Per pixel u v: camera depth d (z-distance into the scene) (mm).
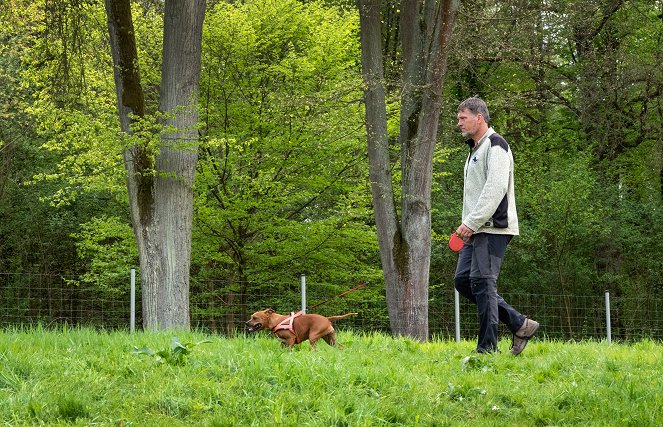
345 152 18484
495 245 6730
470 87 24781
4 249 25281
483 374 5777
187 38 13625
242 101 18031
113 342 6840
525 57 17734
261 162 18141
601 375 5809
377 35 15422
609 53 24266
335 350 6961
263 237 19547
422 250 15414
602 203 24172
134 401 4598
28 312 24141
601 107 25203
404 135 15547
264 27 18438
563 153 26312
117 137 13719
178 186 13617
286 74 17938
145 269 13484
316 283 19141
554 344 8516
